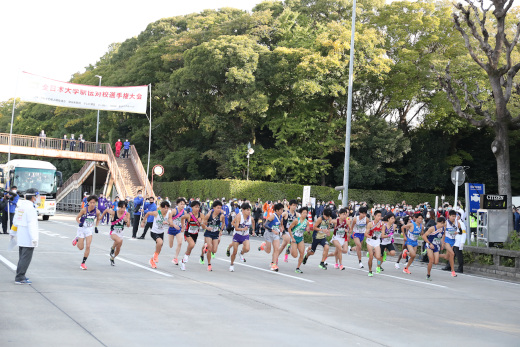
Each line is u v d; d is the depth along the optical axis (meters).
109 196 52.97
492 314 10.55
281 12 55.44
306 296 11.23
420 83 46.53
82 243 13.59
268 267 16.30
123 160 52.25
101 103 46.59
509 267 17.73
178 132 60.59
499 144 20.16
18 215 10.79
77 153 50.16
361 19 50.50
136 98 46.94
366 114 48.94
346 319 9.03
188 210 24.42
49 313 8.21
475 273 18.78
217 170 55.06
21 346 6.34
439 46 49.53
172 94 51.09
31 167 36.91
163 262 16.17
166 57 54.62
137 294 10.32
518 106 41.53
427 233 15.87
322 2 50.88
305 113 48.84
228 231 33.38
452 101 21.20
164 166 57.12
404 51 46.72
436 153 50.94
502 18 19.81
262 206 34.06
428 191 53.31
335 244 16.61
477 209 20.88
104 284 11.33
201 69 46.47
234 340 7.14
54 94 45.59
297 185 47.31
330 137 48.00
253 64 45.34
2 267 13.04
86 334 7.05
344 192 27.83
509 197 19.75
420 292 13.04
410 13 48.19
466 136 52.28
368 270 17.27
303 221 15.27
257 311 9.29
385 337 7.87
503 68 20.06
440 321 9.41
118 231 14.60
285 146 49.00
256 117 50.19
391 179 51.16
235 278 13.46
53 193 37.12
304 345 7.10
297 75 45.91
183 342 6.90
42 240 21.23
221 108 47.66
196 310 9.09
